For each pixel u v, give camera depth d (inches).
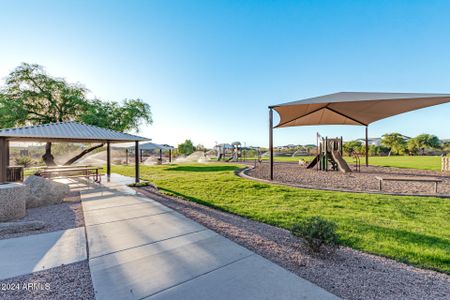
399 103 318.0
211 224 145.3
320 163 522.0
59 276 82.7
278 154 1547.7
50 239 119.6
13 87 533.0
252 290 71.1
